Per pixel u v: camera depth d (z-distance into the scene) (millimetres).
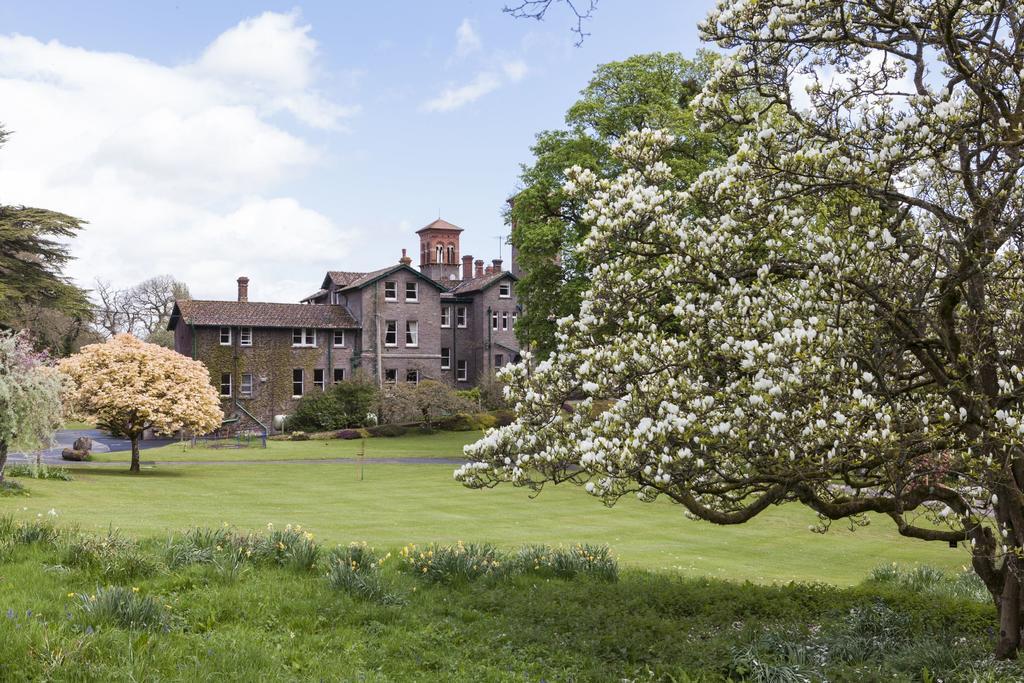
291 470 32031
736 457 7957
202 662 6961
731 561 16391
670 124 29922
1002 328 8367
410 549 13547
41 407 20422
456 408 52969
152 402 28172
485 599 10500
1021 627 8312
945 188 8836
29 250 47438
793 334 7445
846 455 7574
